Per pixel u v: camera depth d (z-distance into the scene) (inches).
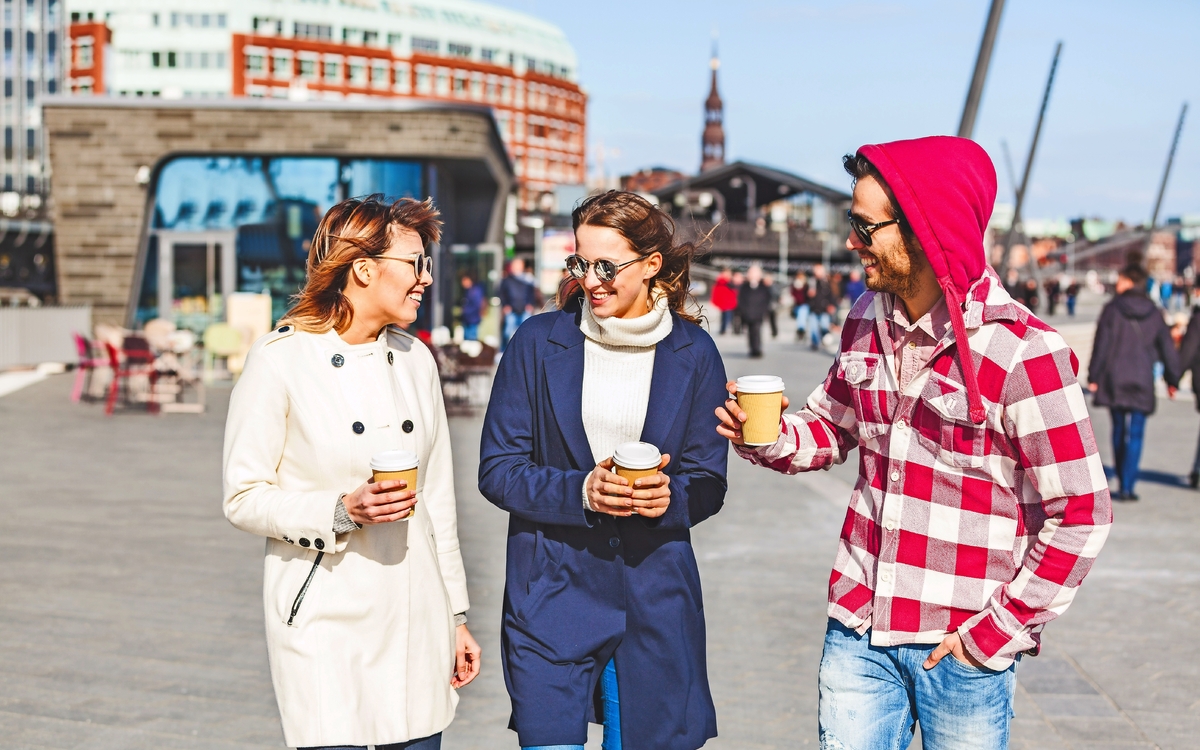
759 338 939.3
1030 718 166.4
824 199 2787.9
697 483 105.8
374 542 100.8
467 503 342.3
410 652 102.0
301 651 98.7
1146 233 1044.5
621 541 106.8
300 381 100.9
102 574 244.5
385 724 99.7
